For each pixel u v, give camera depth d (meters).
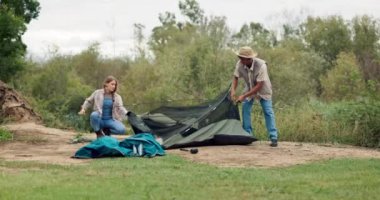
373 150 14.80
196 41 48.09
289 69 43.78
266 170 10.40
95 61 59.22
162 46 63.81
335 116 17.48
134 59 61.66
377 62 45.72
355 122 16.56
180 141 13.83
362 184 8.93
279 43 60.59
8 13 28.22
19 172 9.70
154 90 44.06
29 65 36.38
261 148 13.84
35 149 13.80
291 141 17.09
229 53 43.72
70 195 7.80
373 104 16.48
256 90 14.12
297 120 17.70
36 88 41.84
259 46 50.66
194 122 14.25
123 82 53.75
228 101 14.81
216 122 14.52
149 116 14.89
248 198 7.88
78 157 11.95
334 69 46.75
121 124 14.84
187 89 42.88
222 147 13.99
